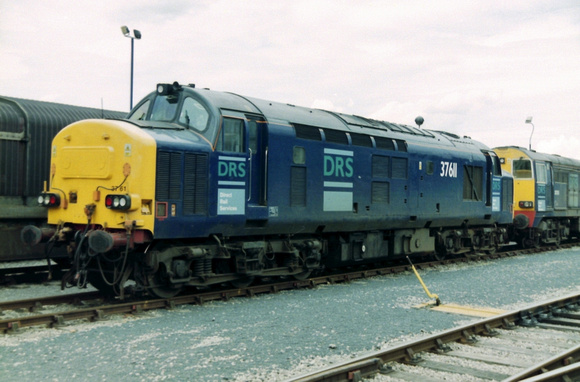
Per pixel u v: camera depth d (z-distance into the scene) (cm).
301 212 1186
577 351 684
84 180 961
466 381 604
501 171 1981
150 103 1111
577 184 2705
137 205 897
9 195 1243
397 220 1469
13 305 896
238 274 1103
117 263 979
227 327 827
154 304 938
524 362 676
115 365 628
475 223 1834
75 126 983
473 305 1052
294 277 1258
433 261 1762
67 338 736
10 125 1245
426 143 1592
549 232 2470
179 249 984
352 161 1319
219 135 1027
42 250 1320
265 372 620
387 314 945
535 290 1230
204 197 1002
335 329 830
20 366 618
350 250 1386
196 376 601
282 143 1143
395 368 639
